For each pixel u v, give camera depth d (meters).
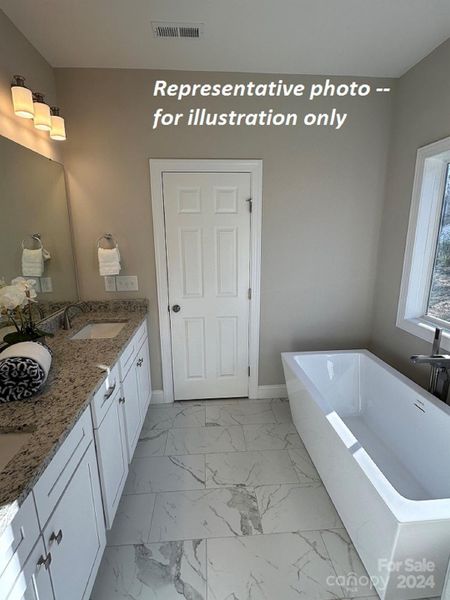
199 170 2.35
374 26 1.75
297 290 2.65
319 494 1.78
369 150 2.45
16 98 1.56
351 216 2.55
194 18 1.67
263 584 1.33
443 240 2.16
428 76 2.03
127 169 2.31
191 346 2.68
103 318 2.31
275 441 2.23
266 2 1.56
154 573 1.37
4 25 1.59
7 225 1.56
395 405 2.05
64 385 1.28
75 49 1.94
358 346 2.79
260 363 2.76
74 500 1.09
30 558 0.80
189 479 1.90
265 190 2.44
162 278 2.50
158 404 2.73
